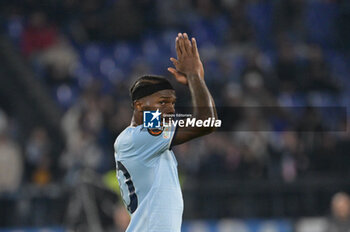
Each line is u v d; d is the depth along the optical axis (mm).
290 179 39094
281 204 38156
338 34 66125
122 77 54188
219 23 63000
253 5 65250
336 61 62938
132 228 13117
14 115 51156
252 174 39281
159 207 12875
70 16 61750
